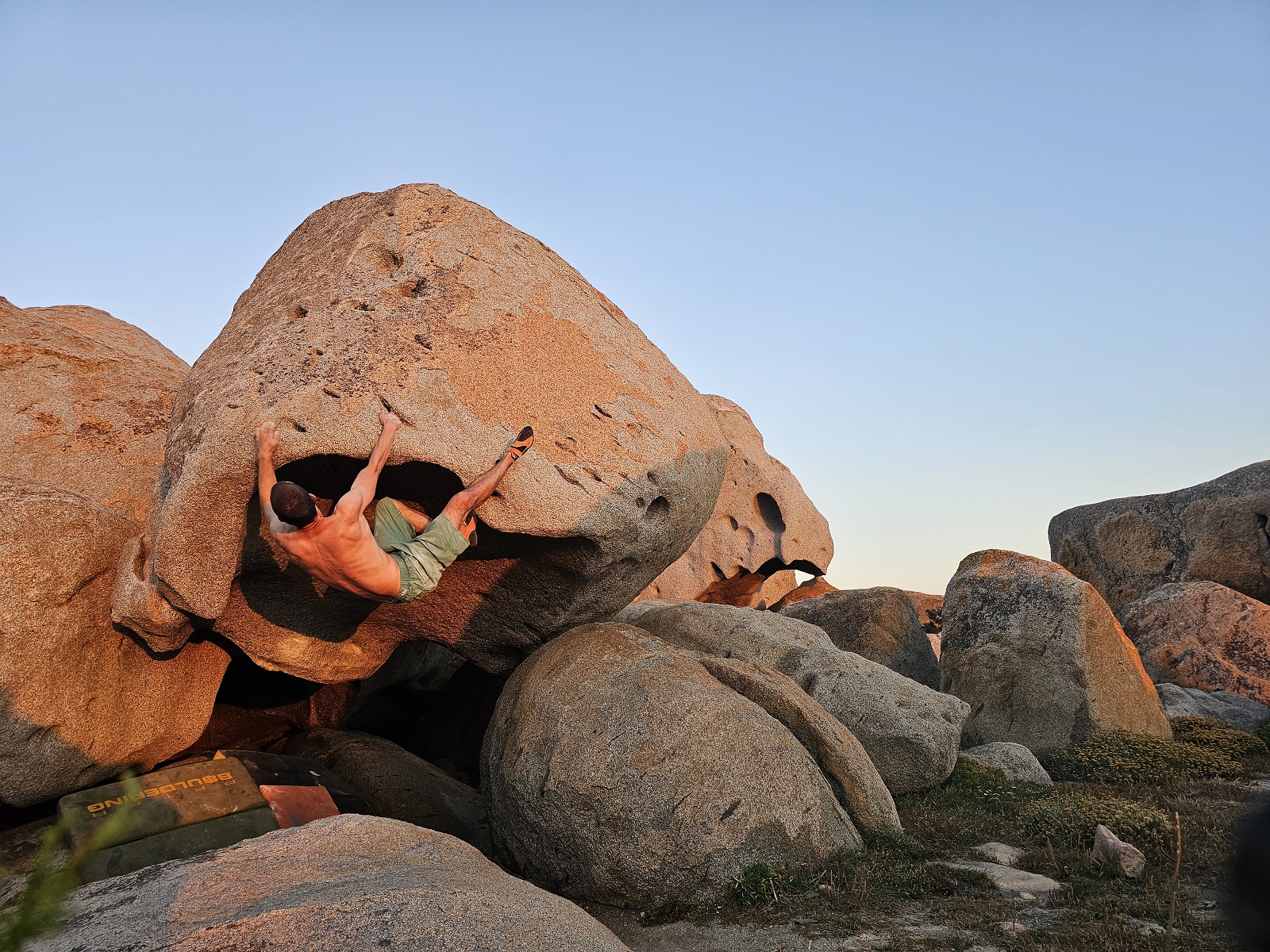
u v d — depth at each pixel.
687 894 7.02
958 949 5.74
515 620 8.98
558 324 8.27
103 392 10.26
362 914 4.28
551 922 4.60
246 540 7.57
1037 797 9.63
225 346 8.24
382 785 8.84
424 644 12.01
